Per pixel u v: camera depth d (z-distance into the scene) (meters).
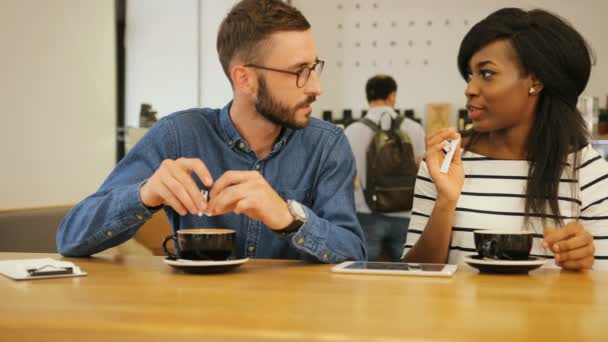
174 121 1.71
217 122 1.72
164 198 1.34
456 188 1.64
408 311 0.93
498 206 1.78
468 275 1.29
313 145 1.71
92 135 3.77
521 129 1.79
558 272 1.35
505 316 0.90
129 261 1.49
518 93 1.72
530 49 1.69
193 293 1.07
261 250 1.67
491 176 1.81
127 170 1.67
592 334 0.80
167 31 5.02
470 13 5.90
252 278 1.24
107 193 1.58
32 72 3.39
